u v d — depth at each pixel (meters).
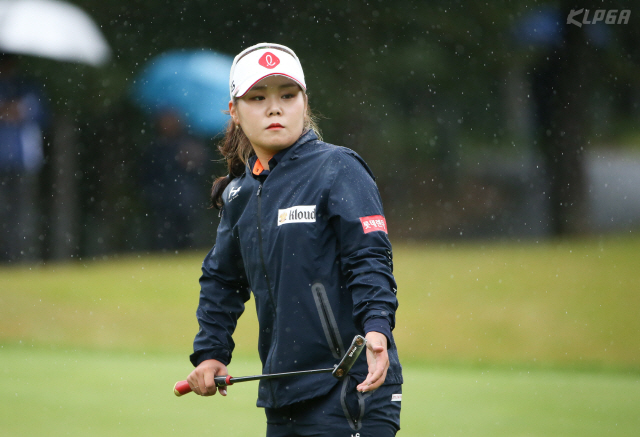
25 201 53.50
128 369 23.59
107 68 65.81
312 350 9.63
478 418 17.98
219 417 17.91
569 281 38.19
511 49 72.25
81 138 65.00
